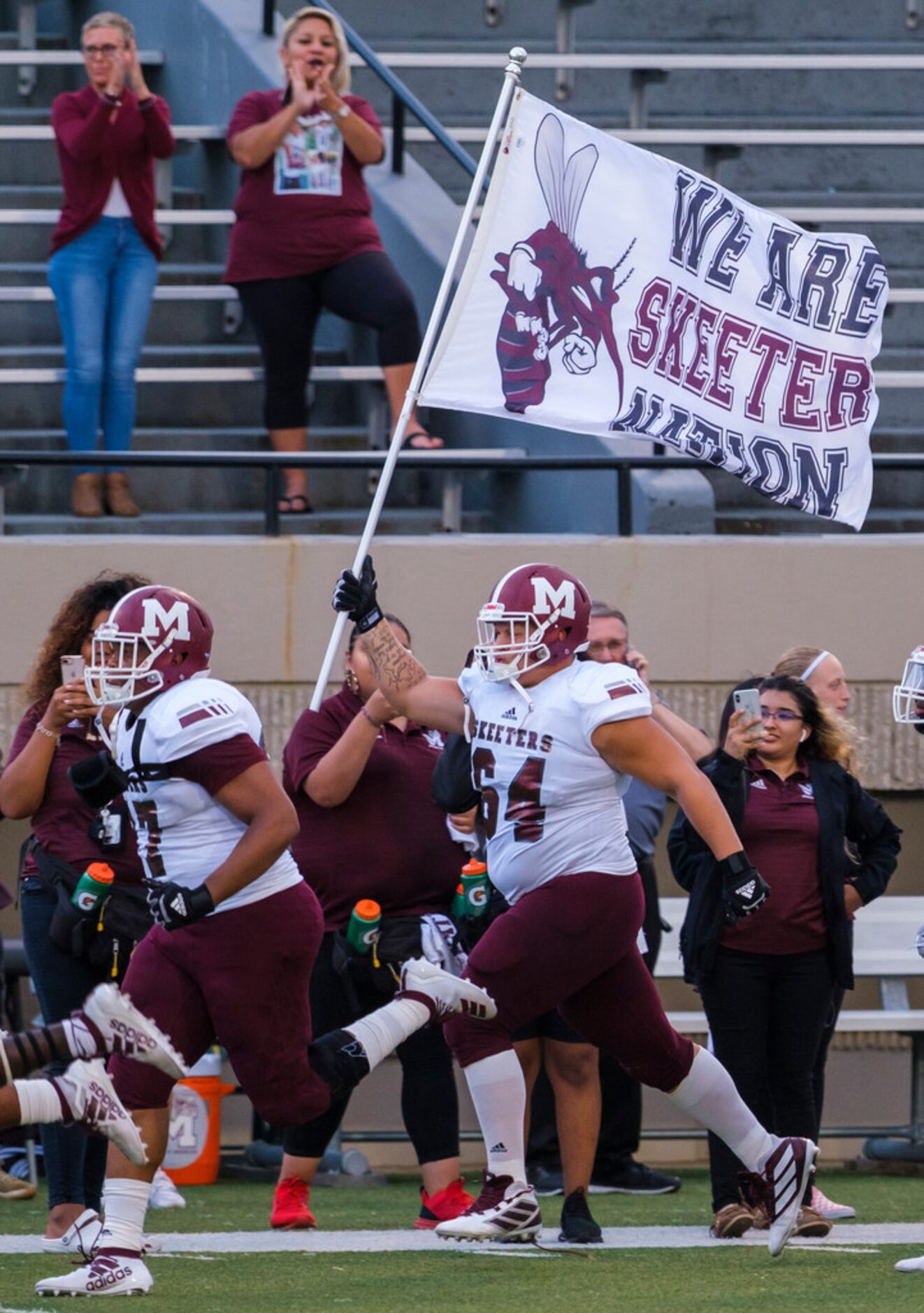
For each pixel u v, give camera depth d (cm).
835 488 2608
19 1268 1903
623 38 4631
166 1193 2527
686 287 2536
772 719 2288
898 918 3028
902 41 4709
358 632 2006
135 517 3322
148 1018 1738
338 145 3334
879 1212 2519
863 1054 3175
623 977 1914
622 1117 2728
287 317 3322
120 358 3312
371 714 2272
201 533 3309
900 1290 1772
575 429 2477
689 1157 3142
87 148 3256
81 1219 1966
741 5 4666
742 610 3006
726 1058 2236
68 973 2000
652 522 3097
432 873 2367
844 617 3027
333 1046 1808
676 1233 2241
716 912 2216
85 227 3281
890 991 3066
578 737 1861
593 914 1867
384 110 4406
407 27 4575
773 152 4397
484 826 1939
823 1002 2245
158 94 4300
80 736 2042
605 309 2503
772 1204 1961
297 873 1786
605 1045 1942
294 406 3353
